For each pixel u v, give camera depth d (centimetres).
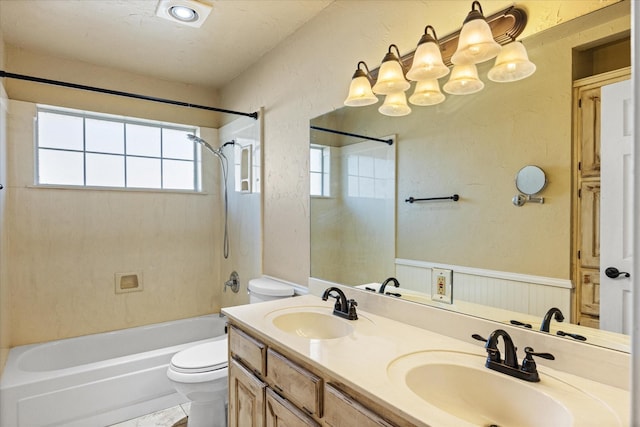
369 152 175
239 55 262
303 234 221
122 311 293
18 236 250
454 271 137
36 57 257
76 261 273
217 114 340
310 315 168
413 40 152
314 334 163
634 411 47
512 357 100
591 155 102
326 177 202
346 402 100
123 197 294
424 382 104
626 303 95
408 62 153
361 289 177
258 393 142
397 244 160
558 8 108
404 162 157
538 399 91
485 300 127
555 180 109
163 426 214
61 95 266
